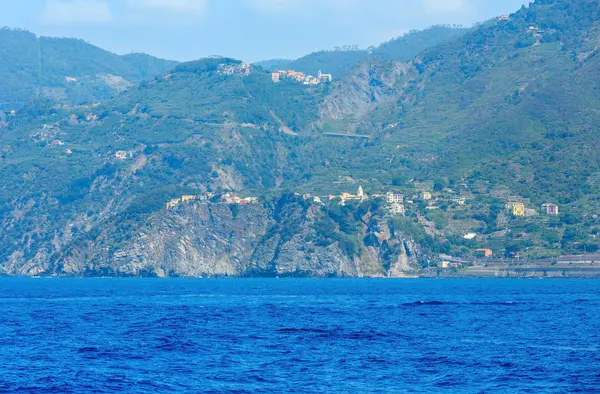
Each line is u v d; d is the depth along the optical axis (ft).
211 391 333.62
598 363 390.42
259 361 403.13
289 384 346.54
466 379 354.95
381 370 376.89
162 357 416.67
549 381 349.20
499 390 333.62
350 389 337.11
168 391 334.65
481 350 435.53
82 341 481.87
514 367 380.78
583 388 335.26
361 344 461.78
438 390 334.03
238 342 471.62
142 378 360.07
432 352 428.97
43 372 375.25
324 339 483.92
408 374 367.25
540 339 483.92
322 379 356.79
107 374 369.30
